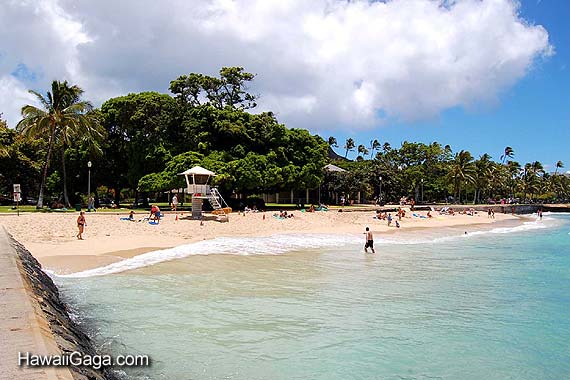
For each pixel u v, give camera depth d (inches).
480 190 4739.2
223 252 1039.6
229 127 2210.9
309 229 1721.2
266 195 3447.3
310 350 422.6
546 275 840.9
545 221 3036.4
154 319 503.2
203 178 1678.2
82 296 596.7
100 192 3540.8
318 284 713.6
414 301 617.6
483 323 521.3
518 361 409.7
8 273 456.1
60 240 1087.6
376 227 1894.7
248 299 603.8
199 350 413.4
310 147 2501.2
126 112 2235.5
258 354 409.1
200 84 2554.1
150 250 1022.4
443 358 412.8
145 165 2186.3
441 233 1804.9
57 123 1823.3
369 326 500.1
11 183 2420.0
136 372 357.7
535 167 5502.0
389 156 4808.1
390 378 367.6
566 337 476.4
